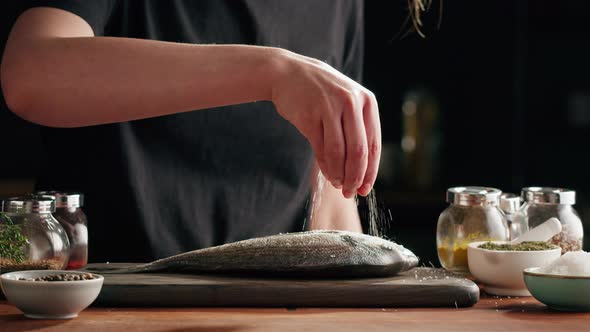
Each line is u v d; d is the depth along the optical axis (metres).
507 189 3.25
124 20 1.68
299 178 1.84
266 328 1.33
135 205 1.71
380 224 1.73
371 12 3.27
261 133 1.78
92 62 1.40
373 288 1.44
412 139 3.18
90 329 1.32
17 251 1.46
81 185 1.71
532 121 3.30
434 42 3.26
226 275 1.51
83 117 1.42
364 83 3.28
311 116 1.34
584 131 3.29
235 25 1.76
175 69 1.38
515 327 1.35
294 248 1.50
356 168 1.34
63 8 1.50
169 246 1.74
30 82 1.41
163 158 1.73
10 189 3.01
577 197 3.27
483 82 3.25
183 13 1.71
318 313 1.41
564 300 1.42
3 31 3.02
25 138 3.21
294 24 1.82
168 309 1.43
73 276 1.39
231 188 1.77
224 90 1.38
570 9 3.22
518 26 3.22
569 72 3.28
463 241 1.62
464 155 3.26
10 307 1.42
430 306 1.45
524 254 1.51
